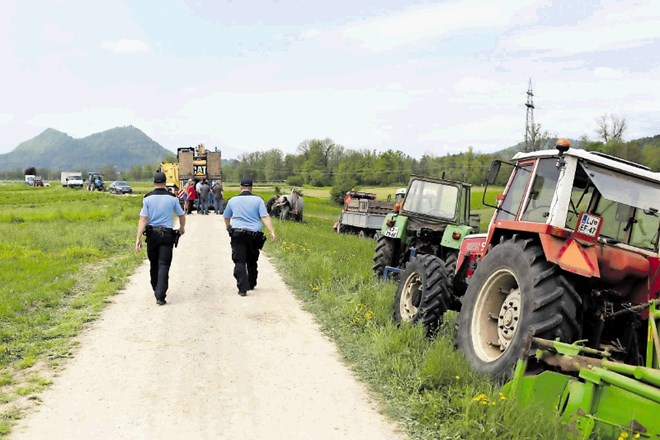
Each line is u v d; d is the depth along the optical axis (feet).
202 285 32.63
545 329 15.20
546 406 13.98
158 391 16.53
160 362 18.99
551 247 15.93
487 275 18.25
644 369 12.25
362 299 27.17
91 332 22.27
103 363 18.74
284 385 17.37
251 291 31.32
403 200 36.27
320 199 274.36
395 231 34.63
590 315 16.75
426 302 21.77
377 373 18.47
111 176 614.75
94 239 51.98
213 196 105.81
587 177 17.11
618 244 16.85
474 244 23.02
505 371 15.83
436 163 319.47
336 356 20.33
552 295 15.29
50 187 270.87
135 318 24.63
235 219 30.30
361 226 93.97
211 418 14.89
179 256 44.55
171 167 126.93
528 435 13.15
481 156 287.69
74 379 17.24
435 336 21.59
